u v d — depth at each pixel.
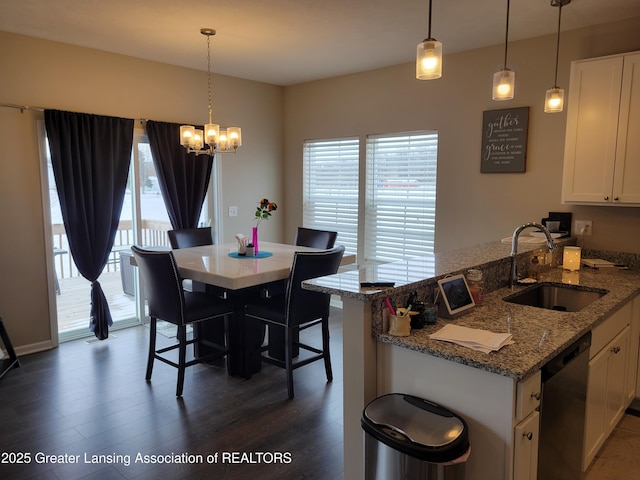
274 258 3.62
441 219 4.35
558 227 3.60
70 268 4.27
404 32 3.56
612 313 2.38
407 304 2.08
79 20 3.32
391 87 4.62
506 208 3.94
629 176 3.04
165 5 3.03
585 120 3.18
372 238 5.00
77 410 2.95
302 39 3.75
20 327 3.85
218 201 5.07
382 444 1.65
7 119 3.65
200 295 3.46
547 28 3.45
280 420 2.85
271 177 5.57
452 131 4.21
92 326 4.17
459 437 1.58
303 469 2.37
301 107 5.43
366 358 1.92
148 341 4.20
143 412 2.93
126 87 4.27
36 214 3.86
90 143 3.99
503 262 2.78
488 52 3.91
